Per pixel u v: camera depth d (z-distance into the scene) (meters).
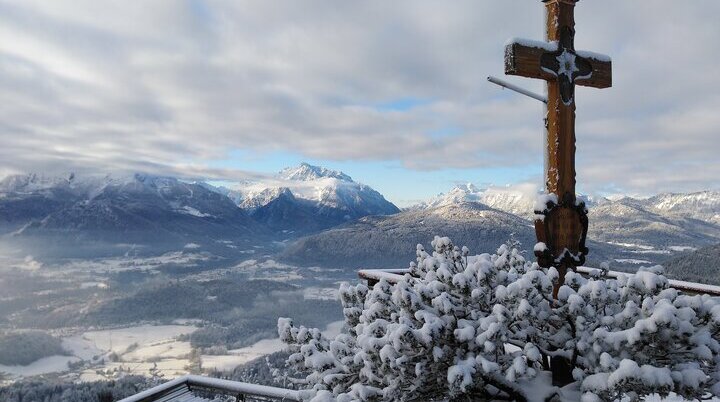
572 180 4.10
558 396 3.42
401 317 3.39
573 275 3.45
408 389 3.39
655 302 3.27
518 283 3.22
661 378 2.85
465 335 3.17
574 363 3.37
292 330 4.07
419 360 3.31
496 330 3.10
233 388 8.26
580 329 3.27
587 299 3.26
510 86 4.15
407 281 4.10
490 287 3.54
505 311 3.17
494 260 4.19
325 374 3.76
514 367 3.10
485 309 3.54
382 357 3.21
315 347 3.93
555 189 4.08
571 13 4.18
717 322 3.01
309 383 4.07
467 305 3.59
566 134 4.11
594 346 3.15
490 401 3.64
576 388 3.44
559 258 4.01
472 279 3.52
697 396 3.07
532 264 4.33
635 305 3.16
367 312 3.89
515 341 3.58
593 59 4.24
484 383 3.48
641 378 2.85
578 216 4.09
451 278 3.63
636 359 3.19
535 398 3.41
